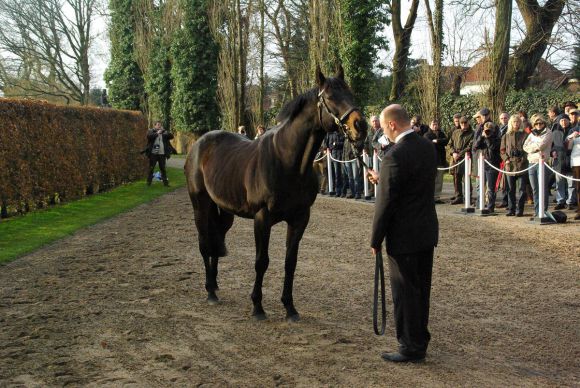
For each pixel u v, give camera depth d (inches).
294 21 1384.1
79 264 296.0
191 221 443.5
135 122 804.0
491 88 727.1
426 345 163.0
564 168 452.4
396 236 156.6
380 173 154.2
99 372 157.1
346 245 340.2
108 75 1512.1
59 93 1505.9
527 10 809.5
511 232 366.0
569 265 279.1
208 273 231.0
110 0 1482.5
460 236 357.4
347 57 889.5
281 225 418.9
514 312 209.8
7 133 450.0
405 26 982.4
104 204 549.0
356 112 169.3
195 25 1312.7
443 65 827.4
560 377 152.1
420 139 157.3
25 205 484.7
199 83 1337.4
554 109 469.7
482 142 450.6
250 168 197.3
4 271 281.0
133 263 297.9
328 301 226.1
